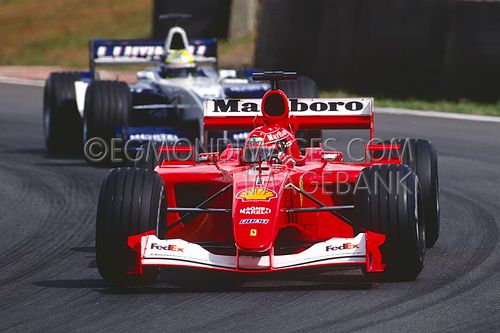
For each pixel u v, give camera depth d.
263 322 23.56
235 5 114.06
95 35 127.62
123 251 26.02
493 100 68.31
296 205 28.80
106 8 140.88
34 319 24.53
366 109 32.06
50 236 35.22
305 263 25.28
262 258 25.28
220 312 24.48
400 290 26.06
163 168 30.12
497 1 66.94
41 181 46.81
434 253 30.72
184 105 50.84
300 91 49.12
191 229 30.06
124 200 26.14
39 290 27.48
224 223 29.19
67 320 24.31
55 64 111.94
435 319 23.47
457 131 60.16
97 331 23.28
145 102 54.47
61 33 129.75
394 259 26.14
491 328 22.67
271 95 30.30
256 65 86.69
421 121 64.19
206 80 52.12
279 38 80.56
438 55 69.56
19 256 32.25
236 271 25.47
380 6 72.12
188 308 24.94
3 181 47.06
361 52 73.69
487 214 37.09
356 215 26.98
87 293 26.84
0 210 40.12
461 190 42.28
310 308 24.59
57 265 30.77
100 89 51.41
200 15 113.38
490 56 67.56
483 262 29.39
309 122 32.22
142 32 126.38
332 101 32.16
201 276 28.28
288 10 79.38
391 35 71.75
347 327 23.00
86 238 34.81
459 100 69.12
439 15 69.12
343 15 74.75
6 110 75.44
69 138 56.19
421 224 27.09
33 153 56.44
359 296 25.55
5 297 26.86
